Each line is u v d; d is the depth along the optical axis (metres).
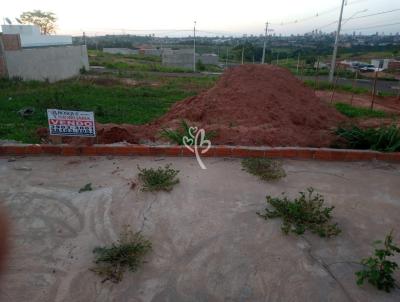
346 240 3.27
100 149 5.17
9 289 2.62
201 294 2.62
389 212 3.79
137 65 32.69
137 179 4.36
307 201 3.93
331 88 18.66
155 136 6.36
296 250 3.12
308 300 2.58
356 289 2.68
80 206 3.76
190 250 3.10
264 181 4.43
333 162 5.20
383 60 36.16
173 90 16.25
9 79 15.90
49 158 5.06
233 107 7.36
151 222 3.49
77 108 10.20
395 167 5.07
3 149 5.10
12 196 3.93
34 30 29.53
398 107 13.53
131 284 2.70
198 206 3.79
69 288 2.65
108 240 3.21
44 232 3.31
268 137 6.02
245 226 3.46
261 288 2.69
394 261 2.97
